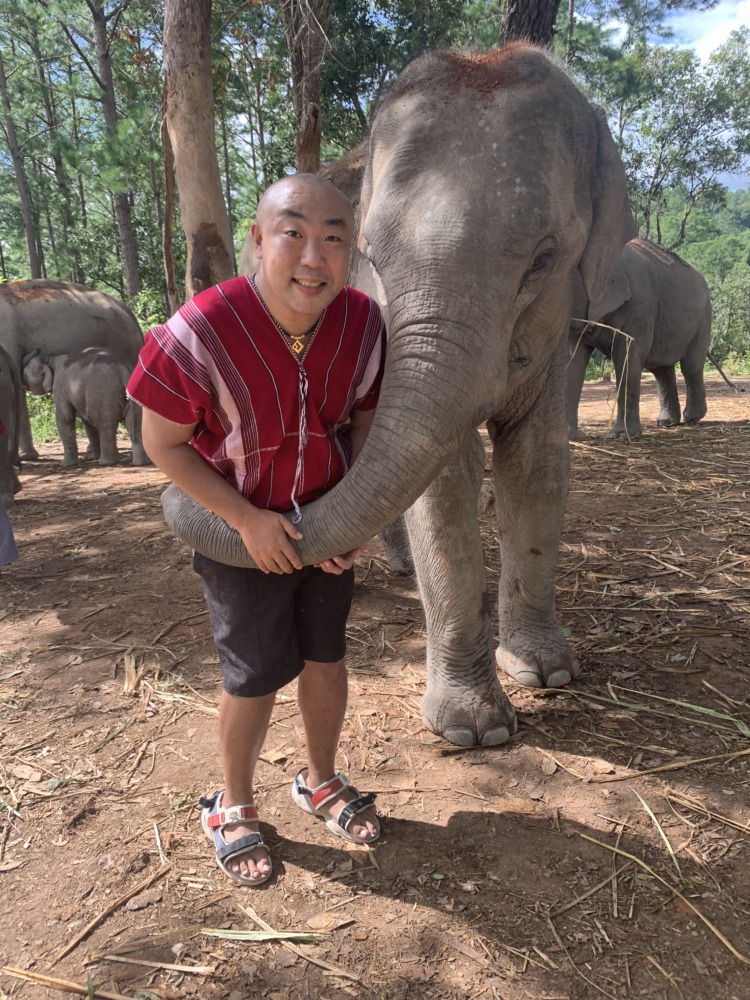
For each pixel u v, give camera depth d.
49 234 28.25
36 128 26.94
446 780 2.25
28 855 1.98
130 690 2.88
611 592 3.68
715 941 1.65
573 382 8.05
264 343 1.47
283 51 9.26
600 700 2.68
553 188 1.88
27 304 8.94
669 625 3.27
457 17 11.25
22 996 1.56
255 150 20.41
